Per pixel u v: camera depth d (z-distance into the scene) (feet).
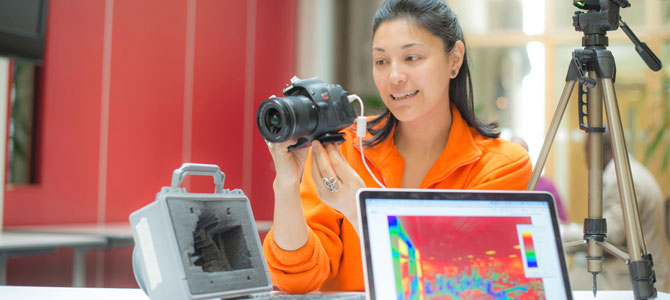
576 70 4.08
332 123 3.49
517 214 3.31
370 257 3.06
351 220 3.66
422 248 3.14
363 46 19.95
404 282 3.07
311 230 4.20
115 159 13.20
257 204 17.28
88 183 12.60
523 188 4.48
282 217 3.89
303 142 3.50
